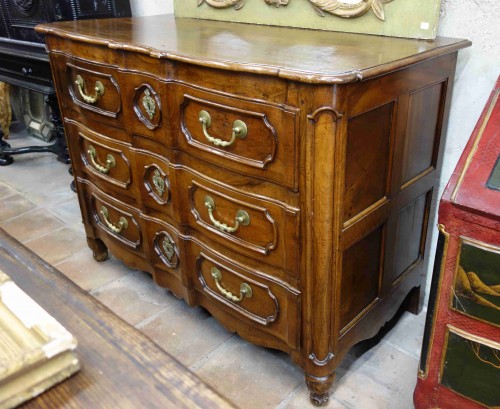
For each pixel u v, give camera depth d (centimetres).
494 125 88
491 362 90
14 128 337
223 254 127
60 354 56
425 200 139
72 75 150
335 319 113
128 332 64
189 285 144
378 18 127
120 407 54
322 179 95
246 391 132
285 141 97
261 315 125
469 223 82
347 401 128
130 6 207
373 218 113
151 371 58
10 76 223
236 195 114
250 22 156
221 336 152
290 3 144
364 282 122
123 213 157
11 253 81
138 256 163
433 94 122
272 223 109
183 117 118
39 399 54
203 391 55
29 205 240
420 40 121
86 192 173
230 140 107
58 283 73
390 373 136
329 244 102
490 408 94
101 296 171
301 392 131
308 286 108
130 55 123
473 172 84
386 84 101
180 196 130
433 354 98
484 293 85
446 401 101
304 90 90
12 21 205
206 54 108
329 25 138
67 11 185
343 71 88
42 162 290
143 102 126
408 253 140
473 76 128
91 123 152
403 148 116
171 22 165
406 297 155
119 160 147
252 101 99
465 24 125
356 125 98
